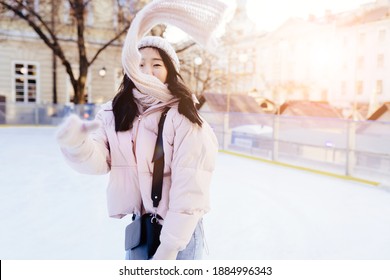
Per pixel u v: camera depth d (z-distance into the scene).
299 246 3.31
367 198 5.24
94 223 3.80
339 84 21.31
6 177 6.21
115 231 3.56
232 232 3.65
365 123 6.52
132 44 1.15
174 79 1.28
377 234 3.69
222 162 8.84
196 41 1.22
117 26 20.38
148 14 1.22
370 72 19.16
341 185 6.16
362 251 3.22
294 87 25.23
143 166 1.25
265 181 6.44
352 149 6.74
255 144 9.73
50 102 19.22
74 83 18.03
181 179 1.17
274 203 4.89
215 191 5.54
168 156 1.23
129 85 1.30
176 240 1.14
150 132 1.25
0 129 15.66
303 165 8.00
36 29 16.92
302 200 5.07
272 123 8.98
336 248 3.28
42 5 18.62
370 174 6.41
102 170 1.27
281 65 26.27
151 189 1.25
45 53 18.91
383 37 18.89
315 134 7.71
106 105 1.38
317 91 23.42
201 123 1.21
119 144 1.28
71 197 4.93
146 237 1.27
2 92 18.14
